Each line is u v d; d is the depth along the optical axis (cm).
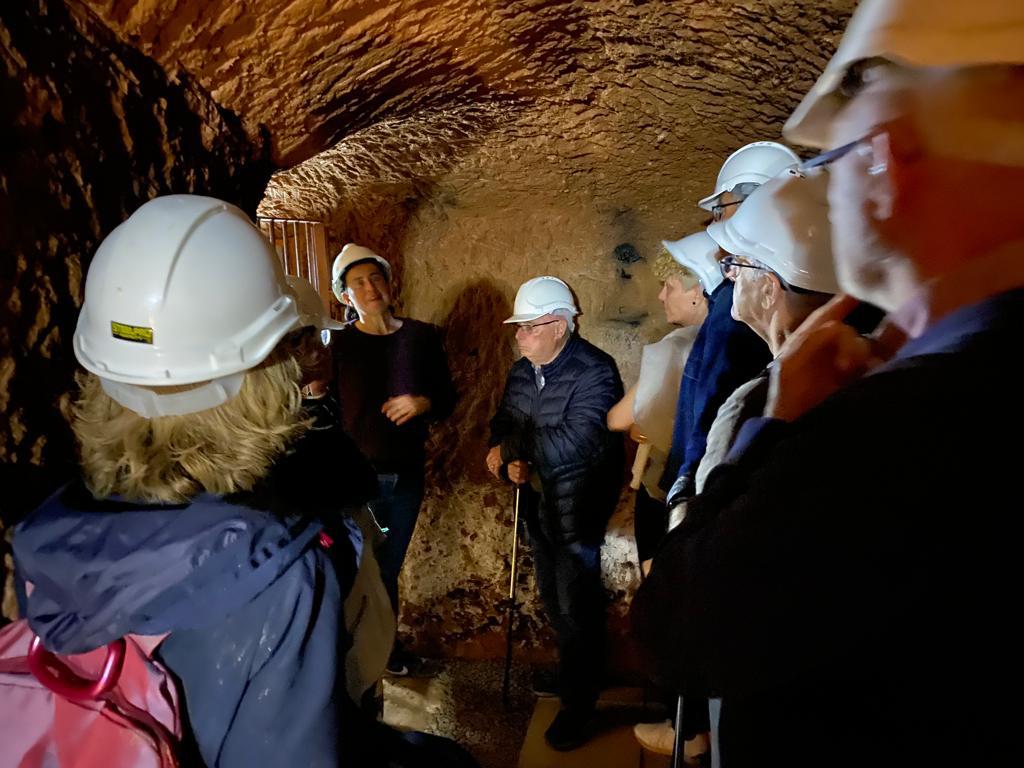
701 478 82
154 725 61
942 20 37
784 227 88
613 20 129
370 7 112
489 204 244
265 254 77
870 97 44
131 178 100
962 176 39
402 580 272
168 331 67
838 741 41
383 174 218
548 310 191
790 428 47
